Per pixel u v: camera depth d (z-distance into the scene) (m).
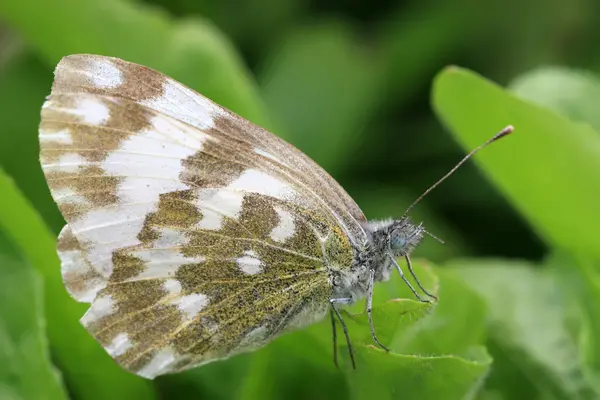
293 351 0.20
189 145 0.19
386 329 0.20
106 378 0.21
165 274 0.20
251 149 0.20
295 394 0.20
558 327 0.21
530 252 0.22
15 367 0.20
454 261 0.21
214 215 0.20
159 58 0.21
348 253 0.20
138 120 0.19
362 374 0.20
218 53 0.21
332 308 0.20
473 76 0.20
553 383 0.21
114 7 0.21
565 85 0.22
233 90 0.21
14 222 0.20
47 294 0.20
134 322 0.20
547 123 0.20
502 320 0.21
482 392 0.21
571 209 0.21
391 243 0.20
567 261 0.21
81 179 0.19
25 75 0.22
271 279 0.20
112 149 0.19
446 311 0.20
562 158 0.20
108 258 0.19
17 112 0.22
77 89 0.19
